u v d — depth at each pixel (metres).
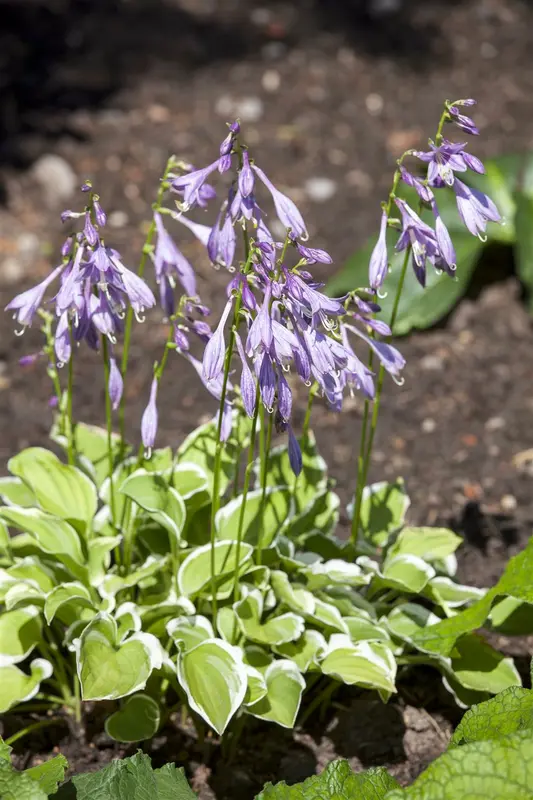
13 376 5.97
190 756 3.72
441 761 2.65
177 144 8.44
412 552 3.93
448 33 10.88
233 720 3.64
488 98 9.52
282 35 10.77
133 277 3.09
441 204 6.85
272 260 2.89
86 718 3.84
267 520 3.72
